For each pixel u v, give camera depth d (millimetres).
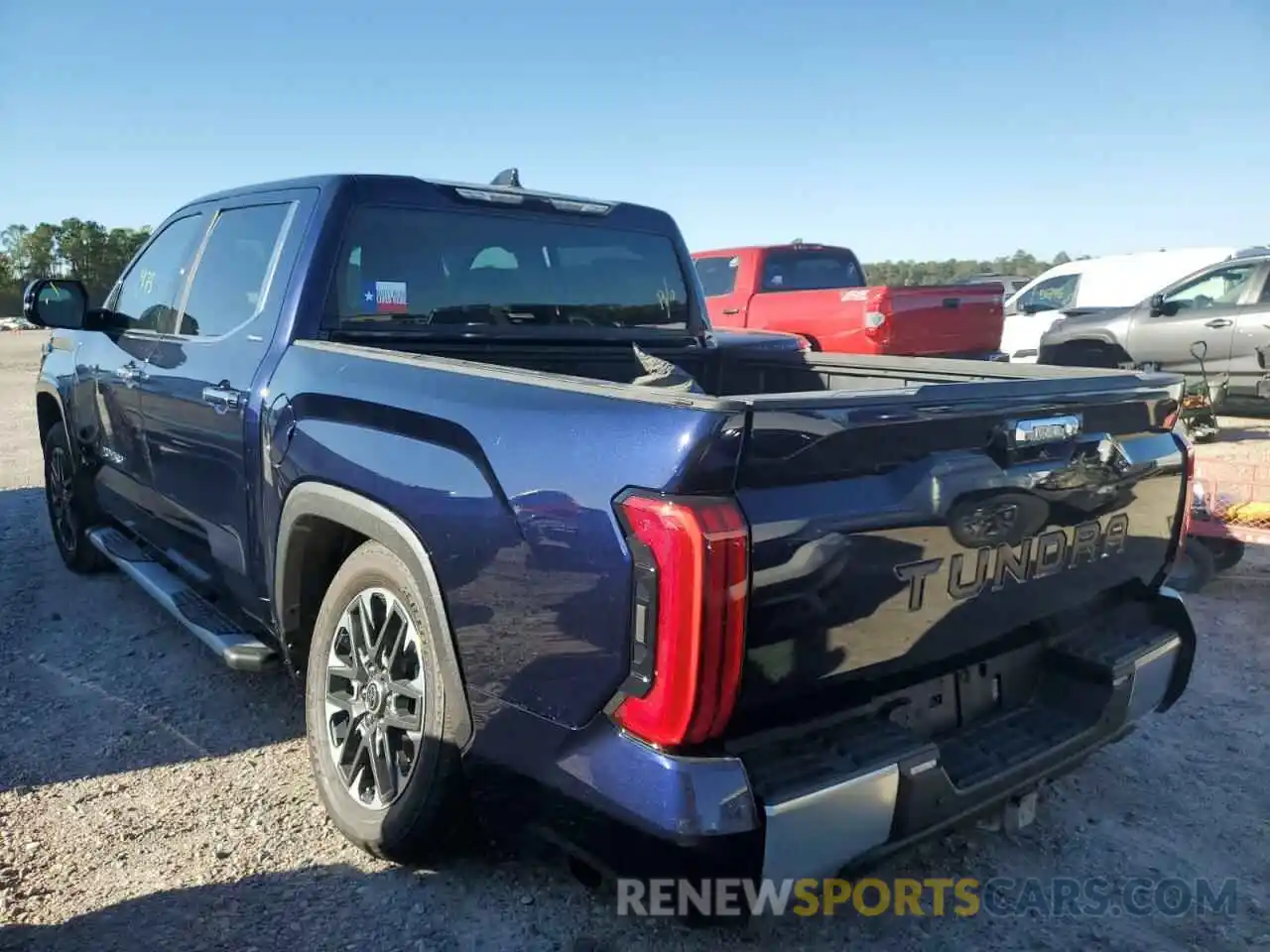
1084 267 15883
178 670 4355
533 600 2262
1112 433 2801
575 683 2178
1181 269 14859
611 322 4320
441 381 2672
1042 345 12977
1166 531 3066
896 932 2697
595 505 2115
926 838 2350
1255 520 5316
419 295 3652
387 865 2926
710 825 1971
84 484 5312
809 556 2072
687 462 1966
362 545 2934
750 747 2186
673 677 1979
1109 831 3207
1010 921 2754
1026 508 2520
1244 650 4770
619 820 2070
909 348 9984
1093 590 2828
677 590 1955
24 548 6309
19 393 16609
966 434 2369
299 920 2676
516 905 2748
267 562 3338
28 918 2660
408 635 2742
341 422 2928
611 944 2594
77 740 3713
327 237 3434
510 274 3936
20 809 3221
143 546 4754
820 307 10508
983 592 2469
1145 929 2730
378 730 2865
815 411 2062
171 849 3004
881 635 2264
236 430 3426
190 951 2545
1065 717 2803
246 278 3730
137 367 4273
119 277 5047
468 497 2428
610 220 4312
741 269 11711
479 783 2463
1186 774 3580
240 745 3689
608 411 2184
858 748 2242
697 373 4566
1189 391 9469
